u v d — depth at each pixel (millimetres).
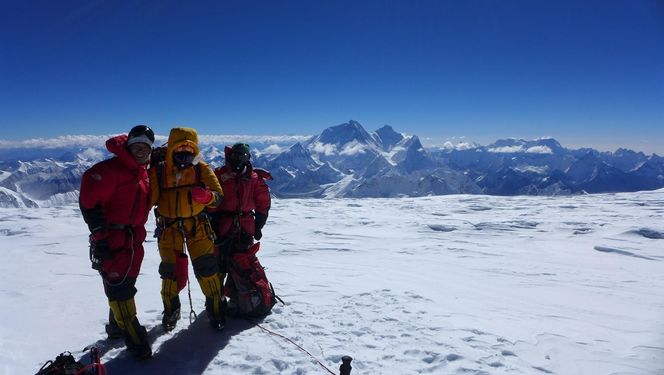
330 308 4945
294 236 11477
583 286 7000
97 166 3393
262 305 4531
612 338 4512
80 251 8719
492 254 9555
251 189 4602
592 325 4973
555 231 12609
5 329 4195
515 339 4238
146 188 3635
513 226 13273
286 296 5434
